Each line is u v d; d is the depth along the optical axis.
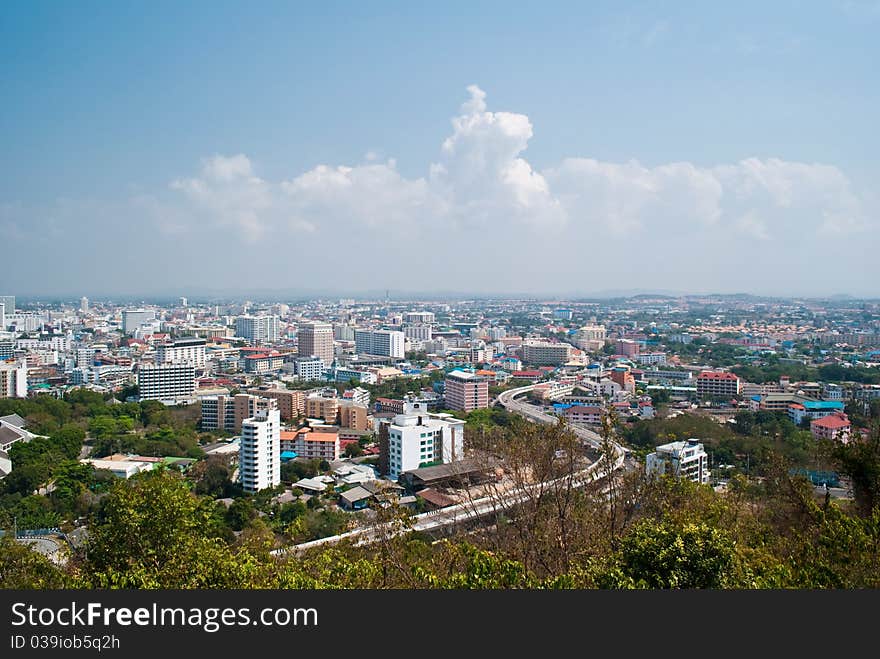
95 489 110.62
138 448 141.62
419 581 34.59
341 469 129.75
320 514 99.69
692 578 33.16
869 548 37.97
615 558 36.06
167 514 42.06
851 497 57.09
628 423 163.38
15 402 176.38
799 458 100.19
